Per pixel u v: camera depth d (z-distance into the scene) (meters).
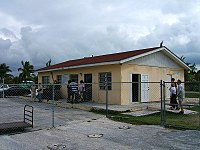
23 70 53.34
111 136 8.12
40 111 14.28
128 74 17.05
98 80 18.23
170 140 7.53
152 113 12.98
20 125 8.95
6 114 13.06
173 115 12.77
